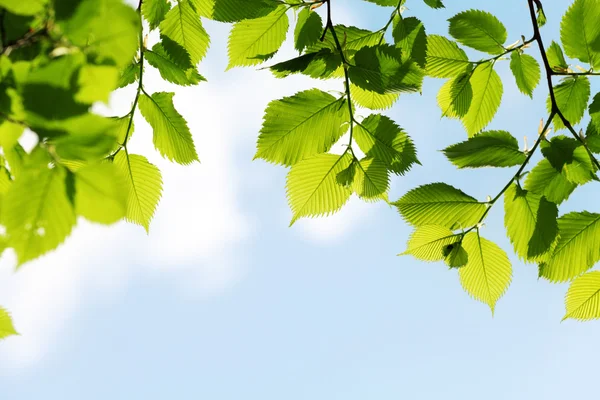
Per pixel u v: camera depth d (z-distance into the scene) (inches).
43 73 40.9
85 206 44.6
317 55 60.0
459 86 63.9
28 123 42.0
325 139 60.5
